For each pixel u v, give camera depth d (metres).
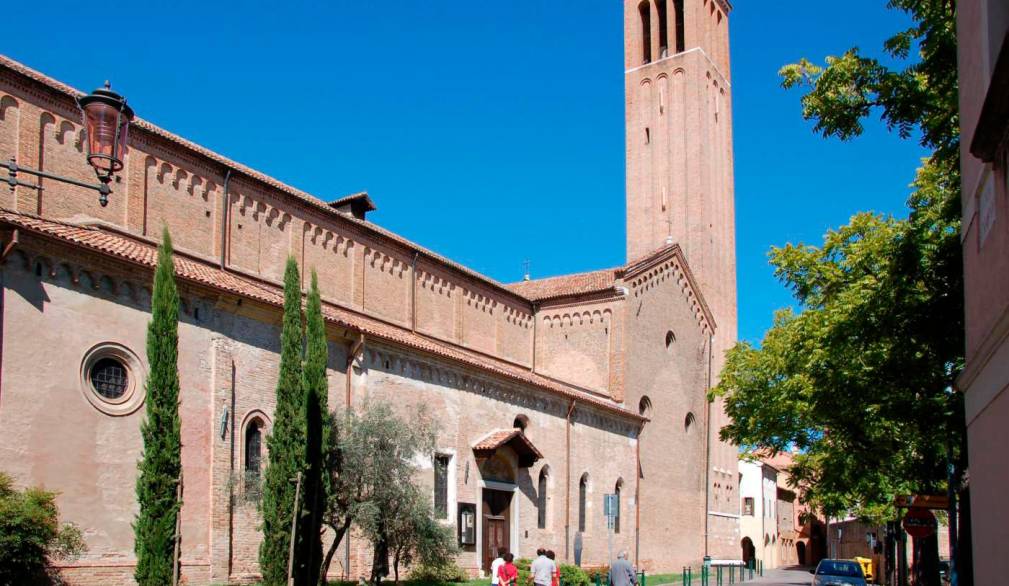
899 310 23.88
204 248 33.62
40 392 23.30
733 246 71.94
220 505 27.69
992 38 11.92
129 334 25.83
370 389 33.91
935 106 21.03
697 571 58.81
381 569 28.97
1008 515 11.90
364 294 41.41
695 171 67.81
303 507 24.62
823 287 35.97
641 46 73.38
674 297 59.56
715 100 71.75
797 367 38.09
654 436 55.56
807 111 22.55
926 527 28.67
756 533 87.75
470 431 39.00
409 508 28.62
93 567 23.75
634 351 54.09
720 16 74.69
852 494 44.88
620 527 50.00
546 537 43.09
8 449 22.38
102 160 14.58
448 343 46.94
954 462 25.00
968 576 20.61
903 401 27.67
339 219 40.12
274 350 30.78
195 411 27.48
